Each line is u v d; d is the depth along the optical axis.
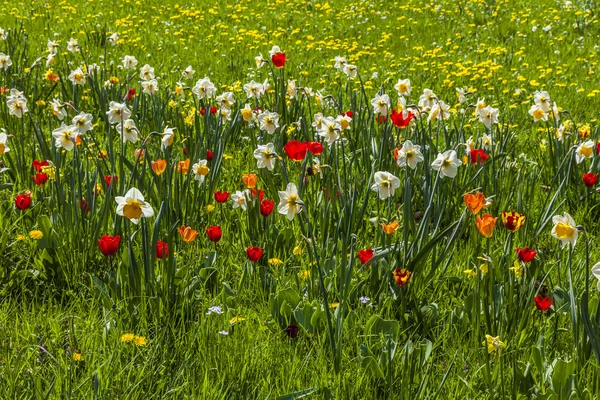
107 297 3.12
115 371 2.63
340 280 3.23
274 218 4.14
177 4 13.59
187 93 7.49
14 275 3.43
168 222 3.68
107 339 2.88
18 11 12.27
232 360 2.74
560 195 4.68
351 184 3.94
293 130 5.56
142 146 3.71
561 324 3.13
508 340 2.94
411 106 4.37
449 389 2.66
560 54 10.51
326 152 4.55
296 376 2.70
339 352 2.73
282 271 3.51
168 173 3.97
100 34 10.34
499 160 4.87
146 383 2.61
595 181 4.57
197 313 3.13
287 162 5.09
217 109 5.99
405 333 3.12
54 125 5.73
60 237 3.59
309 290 3.28
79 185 3.67
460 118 6.96
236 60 9.55
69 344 2.79
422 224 3.41
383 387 2.70
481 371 2.75
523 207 4.32
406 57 10.24
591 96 7.94
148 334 2.94
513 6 14.16
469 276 3.44
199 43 10.74
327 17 13.19
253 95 5.79
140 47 10.05
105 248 3.08
